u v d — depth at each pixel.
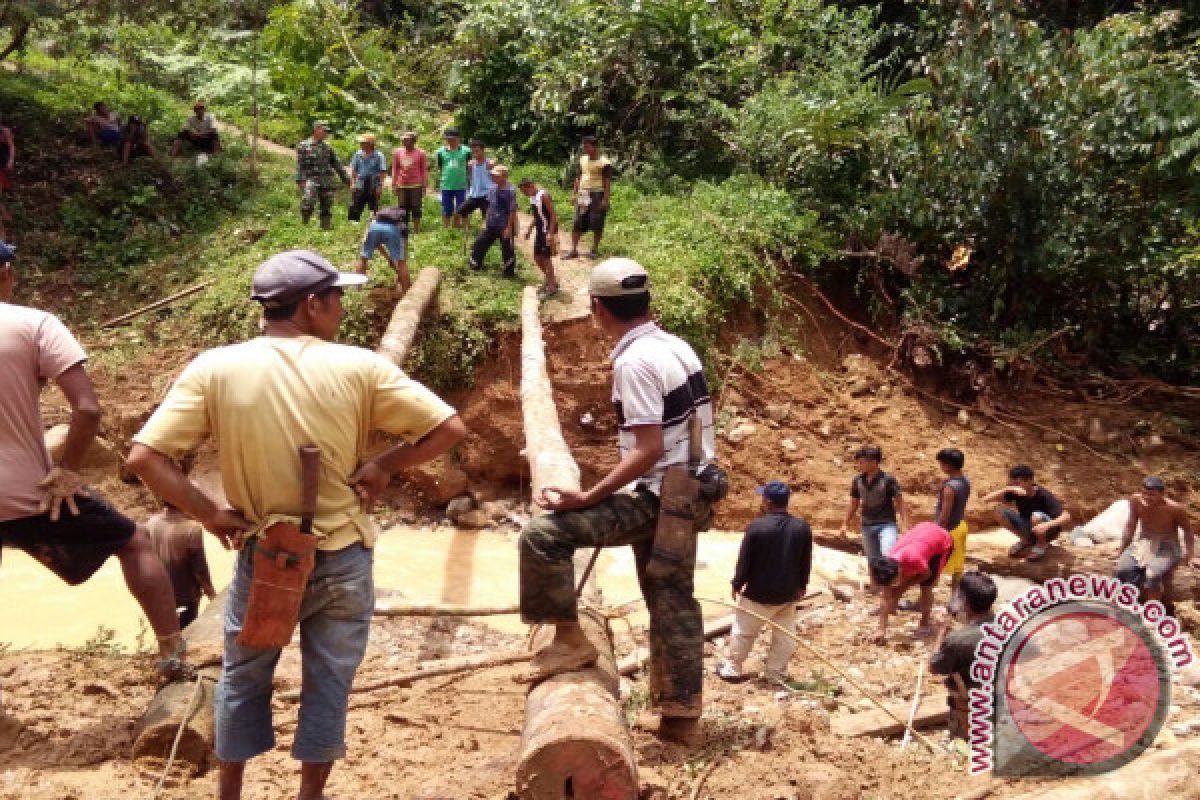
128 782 4.61
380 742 5.35
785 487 7.47
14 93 20.94
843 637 9.04
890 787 5.02
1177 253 15.35
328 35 24.78
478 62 21.58
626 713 5.60
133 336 14.95
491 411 13.54
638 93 19.92
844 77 18.30
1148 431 14.56
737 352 15.20
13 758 4.76
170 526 7.29
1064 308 16.55
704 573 11.41
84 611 9.67
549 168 20.20
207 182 19.05
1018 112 15.17
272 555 3.64
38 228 17.34
